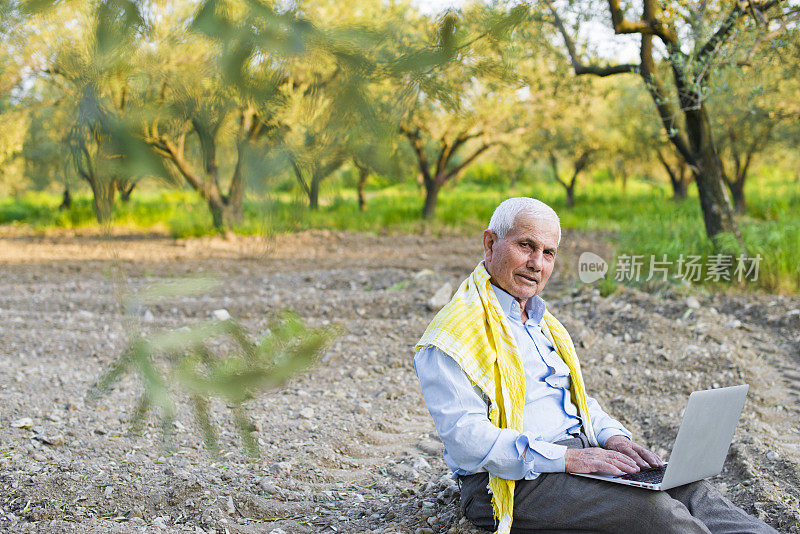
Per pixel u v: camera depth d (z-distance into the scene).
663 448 4.30
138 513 3.14
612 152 22.47
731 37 6.17
